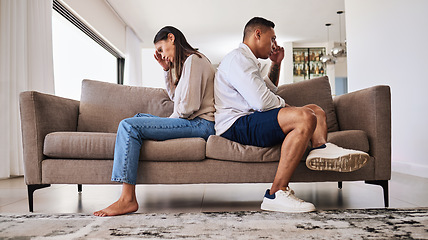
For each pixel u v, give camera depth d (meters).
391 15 3.54
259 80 1.59
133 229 1.24
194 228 1.24
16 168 3.17
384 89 1.72
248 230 1.19
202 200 1.96
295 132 1.49
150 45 8.46
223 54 9.43
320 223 1.28
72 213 1.55
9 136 3.12
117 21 6.52
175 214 1.49
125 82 7.04
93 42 6.10
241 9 6.00
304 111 1.50
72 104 2.13
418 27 3.13
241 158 1.64
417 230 1.17
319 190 2.28
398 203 1.78
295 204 1.48
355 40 4.29
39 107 1.74
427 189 2.29
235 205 1.79
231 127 1.67
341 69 8.58
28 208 1.77
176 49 1.78
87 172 1.69
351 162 1.48
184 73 1.70
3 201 1.99
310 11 6.11
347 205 1.74
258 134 1.59
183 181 1.67
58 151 1.68
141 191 2.36
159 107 2.27
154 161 1.67
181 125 1.69
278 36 7.65
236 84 1.60
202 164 1.67
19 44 3.25
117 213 1.48
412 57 3.23
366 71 4.05
